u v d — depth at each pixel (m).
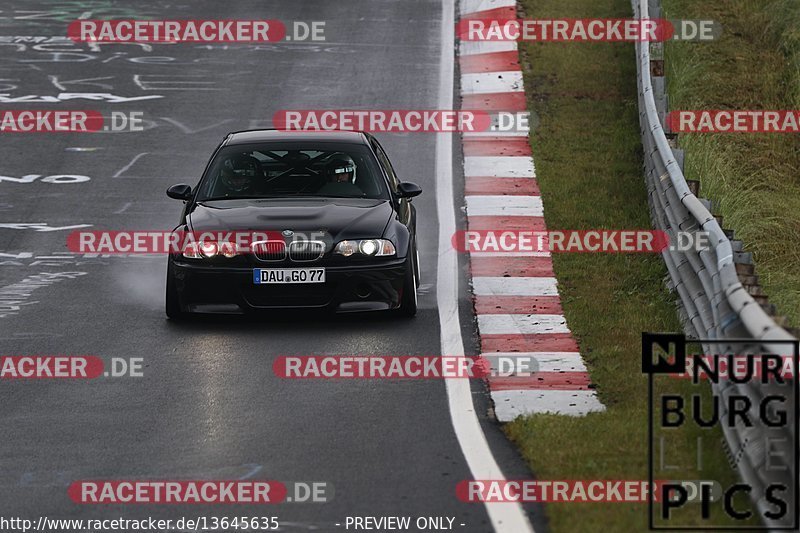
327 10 88.19
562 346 35.81
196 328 37.97
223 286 37.34
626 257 45.53
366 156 42.09
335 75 74.50
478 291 42.38
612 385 31.39
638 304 40.19
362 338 36.59
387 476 24.80
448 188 56.03
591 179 56.34
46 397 31.00
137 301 41.50
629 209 51.97
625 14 81.62
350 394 31.05
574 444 26.12
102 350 35.50
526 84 71.12
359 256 37.56
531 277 43.88
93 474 25.19
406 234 38.88
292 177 41.16
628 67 73.06
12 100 70.06
